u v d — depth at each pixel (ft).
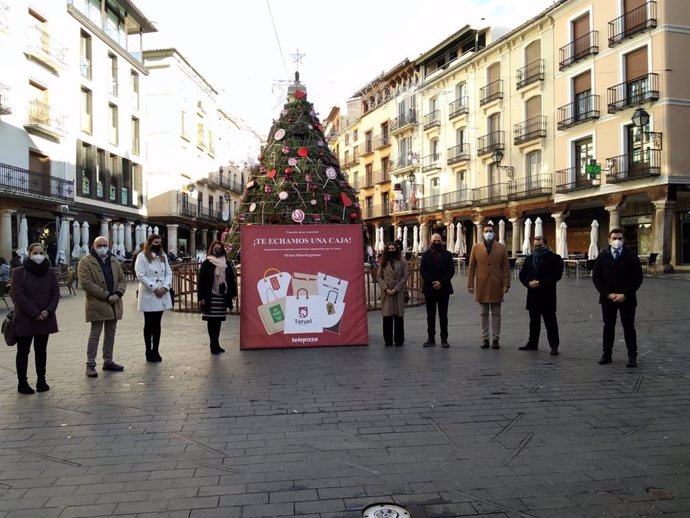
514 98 101.24
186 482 11.51
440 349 25.59
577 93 87.10
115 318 21.54
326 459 12.66
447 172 122.72
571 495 10.75
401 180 143.74
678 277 64.28
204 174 152.35
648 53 73.46
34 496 10.94
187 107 137.39
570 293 48.91
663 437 13.80
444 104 123.13
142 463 12.53
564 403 16.76
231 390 18.69
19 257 62.39
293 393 18.24
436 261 26.23
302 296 26.48
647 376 19.92
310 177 39.60
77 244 71.51
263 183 40.34
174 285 41.47
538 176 95.25
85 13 94.89
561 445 13.34
